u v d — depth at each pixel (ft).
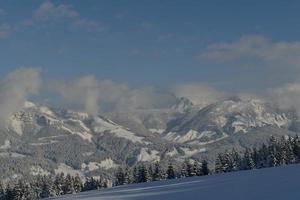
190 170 490.08
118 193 139.95
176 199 96.27
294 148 453.17
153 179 497.46
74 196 155.22
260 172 166.91
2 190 502.38
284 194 78.95
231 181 132.46
